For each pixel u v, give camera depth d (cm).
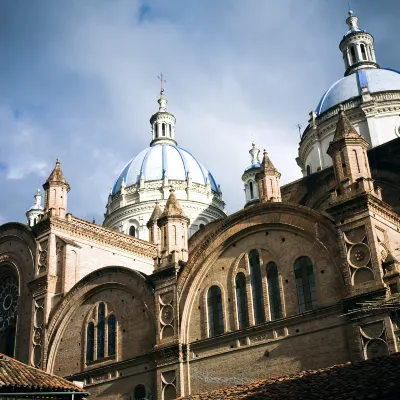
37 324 4894
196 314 3903
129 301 4381
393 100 5347
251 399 2442
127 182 8269
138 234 7662
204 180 8356
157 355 3941
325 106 5803
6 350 5341
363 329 2997
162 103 9444
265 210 3741
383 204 3312
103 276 4616
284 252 3603
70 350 4634
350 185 3306
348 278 3148
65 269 4959
